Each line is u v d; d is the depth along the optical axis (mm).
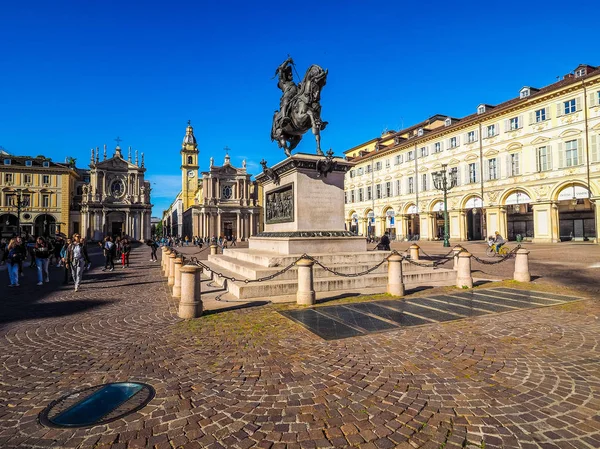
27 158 64375
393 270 8789
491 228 38062
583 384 3846
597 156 29703
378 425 3098
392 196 51188
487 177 38281
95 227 64312
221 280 10203
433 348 5004
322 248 10836
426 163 45594
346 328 6008
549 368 4281
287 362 4559
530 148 34406
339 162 11203
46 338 5801
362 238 11430
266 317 6789
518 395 3609
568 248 26344
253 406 3445
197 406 3461
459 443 2826
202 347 5195
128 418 3246
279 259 9734
